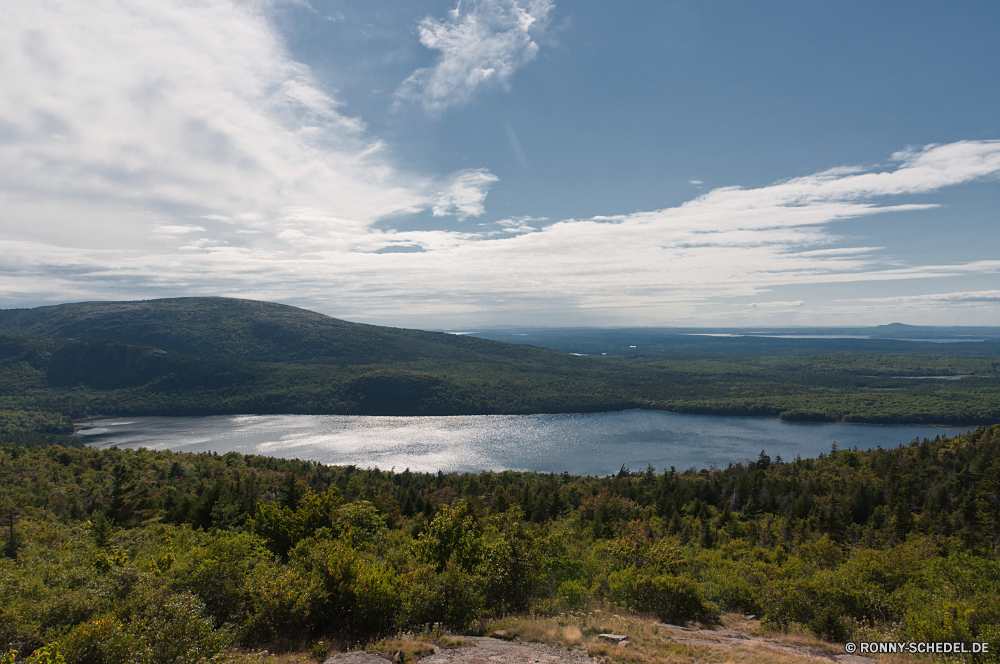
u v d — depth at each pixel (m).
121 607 18.47
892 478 114.44
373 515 44.56
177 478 134.25
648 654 19.81
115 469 83.25
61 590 20.11
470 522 32.84
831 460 151.88
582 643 21.05
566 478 155.62
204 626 17.56
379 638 21.81
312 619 22.47
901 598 29.52
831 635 26.08
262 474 147.62
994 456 102.25
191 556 25.36
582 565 35.34
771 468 151.75
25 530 60.53
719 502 121.00
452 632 22.84
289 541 40.47
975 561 36.53
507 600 27.41
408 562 31.84
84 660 15.06
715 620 29.06
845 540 82.06
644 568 32.44
